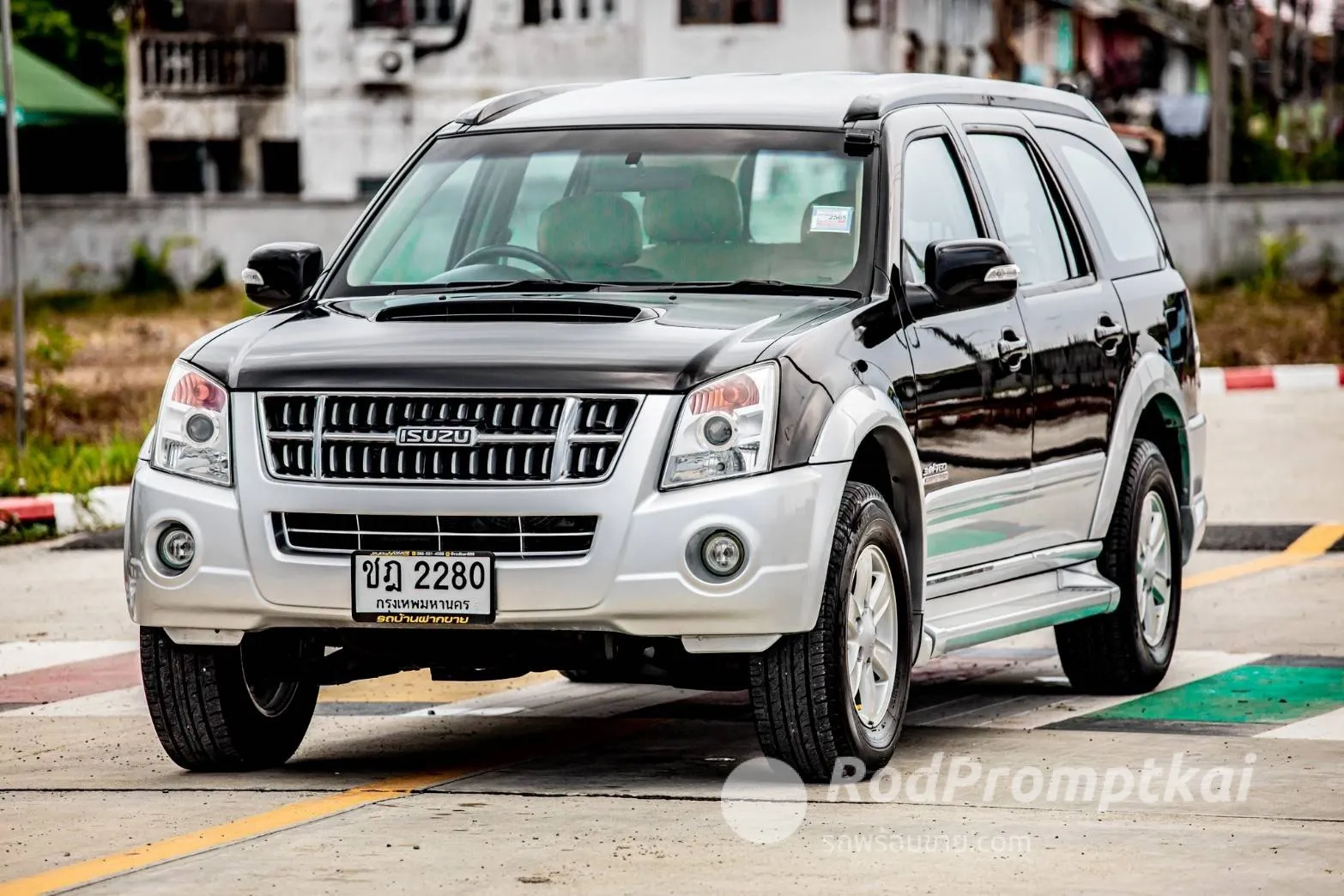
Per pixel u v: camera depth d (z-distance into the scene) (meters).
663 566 12.73
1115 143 19.06
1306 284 75.12
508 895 10.76
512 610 12.86
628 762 14.48
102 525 29.33
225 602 13.34
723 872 11.22
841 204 14.84
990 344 15.42
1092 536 16.92
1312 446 35.59
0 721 16.73
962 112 16.55
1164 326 18.28
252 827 12.48
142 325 64.94
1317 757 14.36
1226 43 88.56
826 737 13.27
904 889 10.85
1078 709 16.56
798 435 13.00
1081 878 11.08
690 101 15.94
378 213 15.81
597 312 13.80
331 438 13.19
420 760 14.79
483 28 87.44
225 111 89.06
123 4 106.62
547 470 12.86
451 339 13.38
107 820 12.79
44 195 91.25
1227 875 11.11
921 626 14.41
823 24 84.50
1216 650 19.22
